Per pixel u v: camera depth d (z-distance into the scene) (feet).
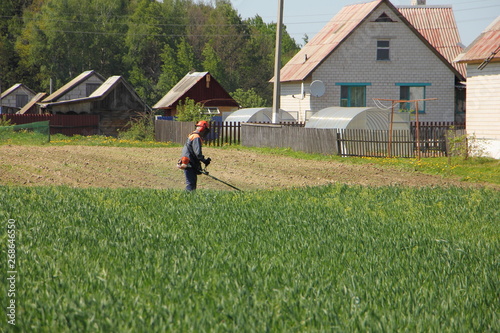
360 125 347.15
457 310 63.62
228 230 100.94
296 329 56.80
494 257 88.69
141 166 263.49
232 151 358.43
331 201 142.41
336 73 465.47
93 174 232.53
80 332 54.13
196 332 54.39
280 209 127.24
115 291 64.75
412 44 467.93
